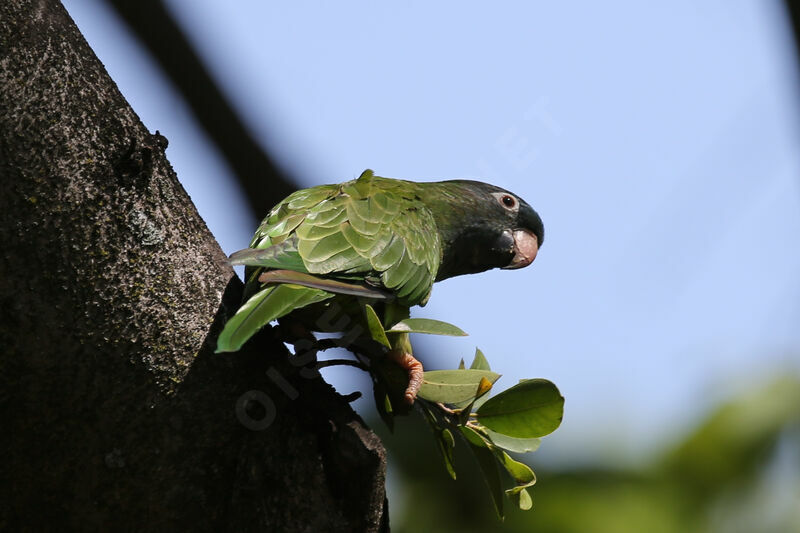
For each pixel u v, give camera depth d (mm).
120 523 5770
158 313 5672
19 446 5582
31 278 5426
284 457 5699
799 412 10219
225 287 6082
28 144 5398
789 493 10094
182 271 5812
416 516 10344
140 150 5633
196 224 6023
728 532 10078
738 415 10289
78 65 5656
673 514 10141
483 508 10336
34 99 5441
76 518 5746
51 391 5527
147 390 5633
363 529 5746
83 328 5516
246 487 5660
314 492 5684
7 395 5504
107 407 5594
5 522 5758
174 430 5684
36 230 5418
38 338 5457
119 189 5602
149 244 5684
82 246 5500
